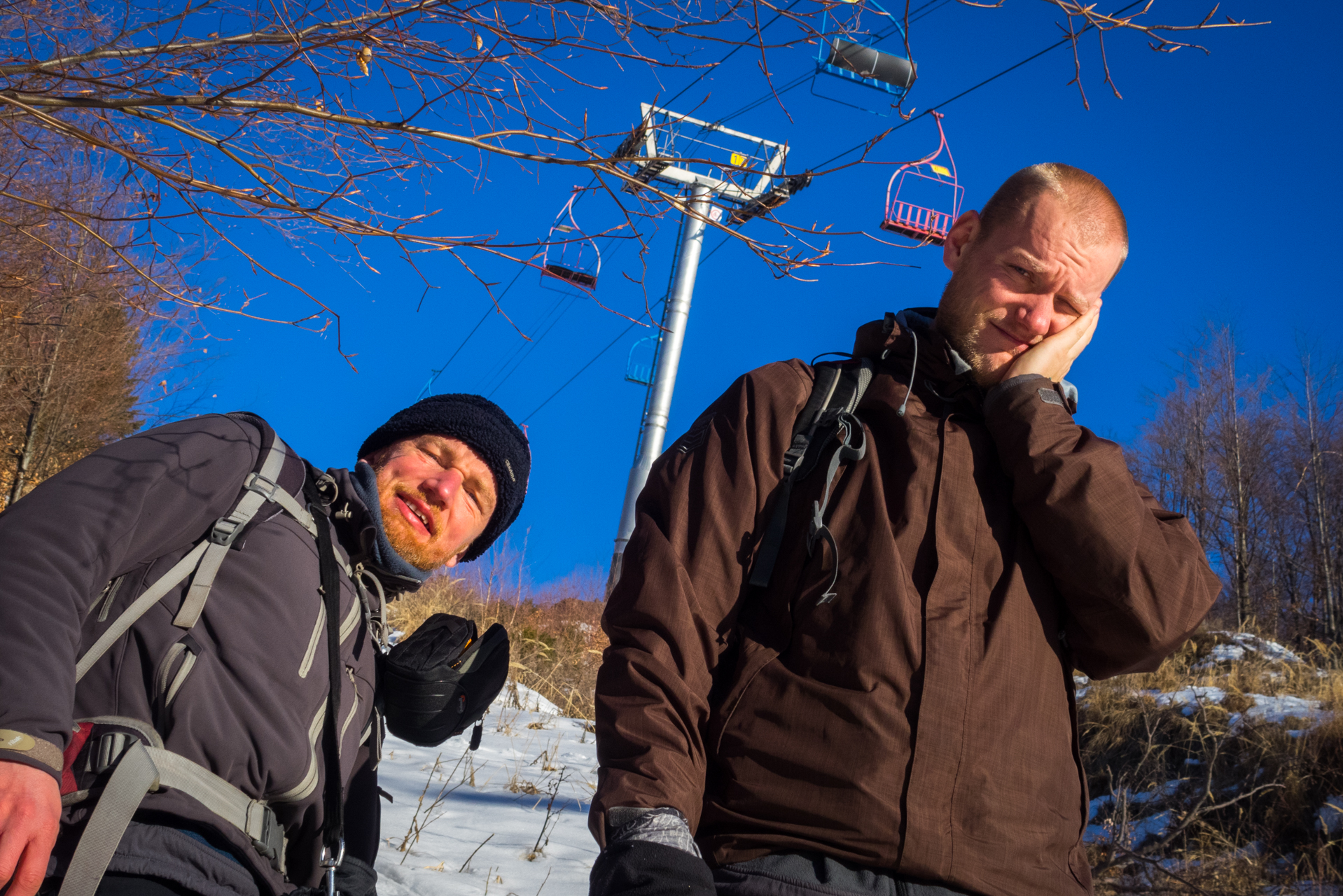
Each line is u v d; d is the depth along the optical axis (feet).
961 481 4.62
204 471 4.51
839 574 4.36
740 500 4.58
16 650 3.57
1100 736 24.86
